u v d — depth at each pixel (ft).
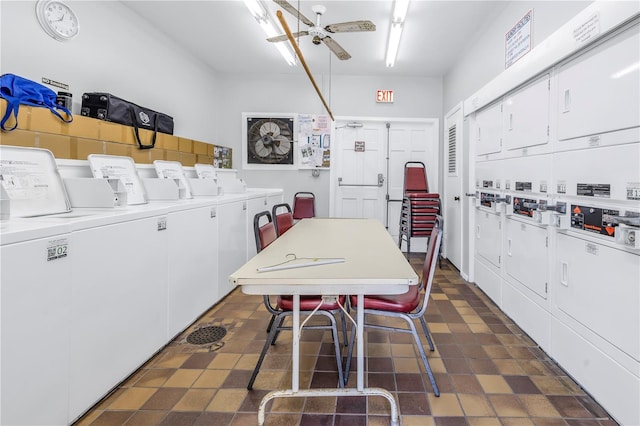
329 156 17.40
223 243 10.37
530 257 7.99
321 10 9.59
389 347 7.57
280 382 6.23
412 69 15.96
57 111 7.48
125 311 6.11
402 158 17.71
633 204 4.94
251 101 17.38
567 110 6.54
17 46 7.48
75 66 8.96
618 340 5.18
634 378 4.86
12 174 5.80
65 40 8.64
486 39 11.12
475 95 11.52
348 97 17.25
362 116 17.30
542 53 7.25
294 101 17.37
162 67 12.69
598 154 5.67
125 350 6.13
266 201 14.48
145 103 11.80
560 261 6.77
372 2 10.17
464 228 13.09
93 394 5.40
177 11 11.09
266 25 11.32
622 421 5.07
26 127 6.65
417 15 10.73
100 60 9.78
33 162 6.25
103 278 5.57
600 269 5.60
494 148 10.28
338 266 5.08
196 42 13.52
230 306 10.04
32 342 4.32
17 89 6.52
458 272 13.97
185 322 8.25
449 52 13.75
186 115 14.43
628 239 4.81
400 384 6.16
